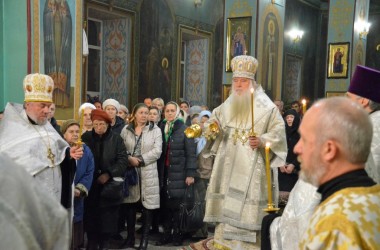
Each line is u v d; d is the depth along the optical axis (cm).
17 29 598
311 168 130
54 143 337
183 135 507
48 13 614
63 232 100
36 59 599
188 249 389
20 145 318
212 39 1448
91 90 1130
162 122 539
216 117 390
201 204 512
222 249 370
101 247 459
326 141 126
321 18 2155
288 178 562
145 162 482
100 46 1145
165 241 522
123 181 447
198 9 1373
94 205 440
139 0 1151
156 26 1214
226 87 1106
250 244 358
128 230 501
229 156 371
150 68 1202
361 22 1373
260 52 1117
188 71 1457
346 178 125
